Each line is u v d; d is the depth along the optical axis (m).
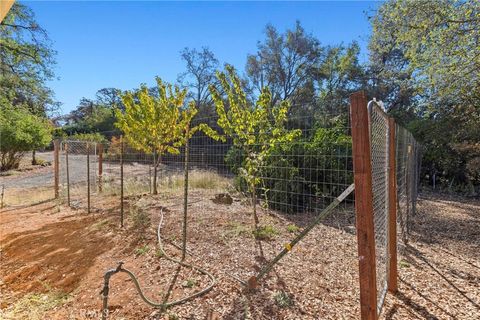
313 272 3.21
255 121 4.91
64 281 3.58
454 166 10.23
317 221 2.21
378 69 19.44
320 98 21.33
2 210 7.09
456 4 6.27
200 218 5.18
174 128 8.26
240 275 3.12
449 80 6.70
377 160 2.28
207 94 27.98
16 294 3.56
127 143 10.02
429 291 2.87
